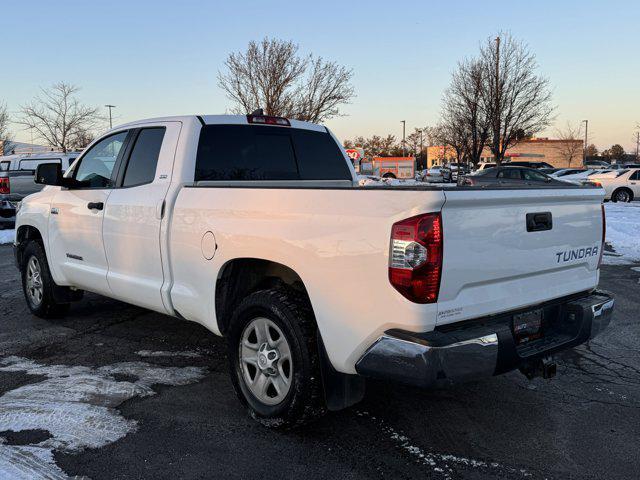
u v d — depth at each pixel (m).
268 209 3.53
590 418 3.84
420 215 2.87
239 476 3.09
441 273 2.90
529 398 4.16
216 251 3.82
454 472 3.14
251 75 26.91
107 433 3.52
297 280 3.65
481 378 3.03
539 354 3.33
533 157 76.94
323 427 3.66
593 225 3.86
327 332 3.23
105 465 3.16
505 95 29.58
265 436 3.52
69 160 15.02
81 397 4.02
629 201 26.16
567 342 3.52
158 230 4.29
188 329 5.73
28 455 3.23
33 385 4.23
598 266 3.99
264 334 3.67
